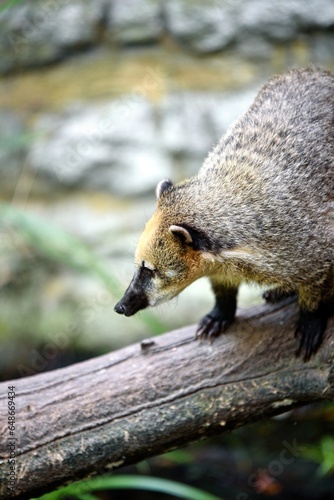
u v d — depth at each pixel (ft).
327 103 25.77
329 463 36.68
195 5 47.47
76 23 47.98
